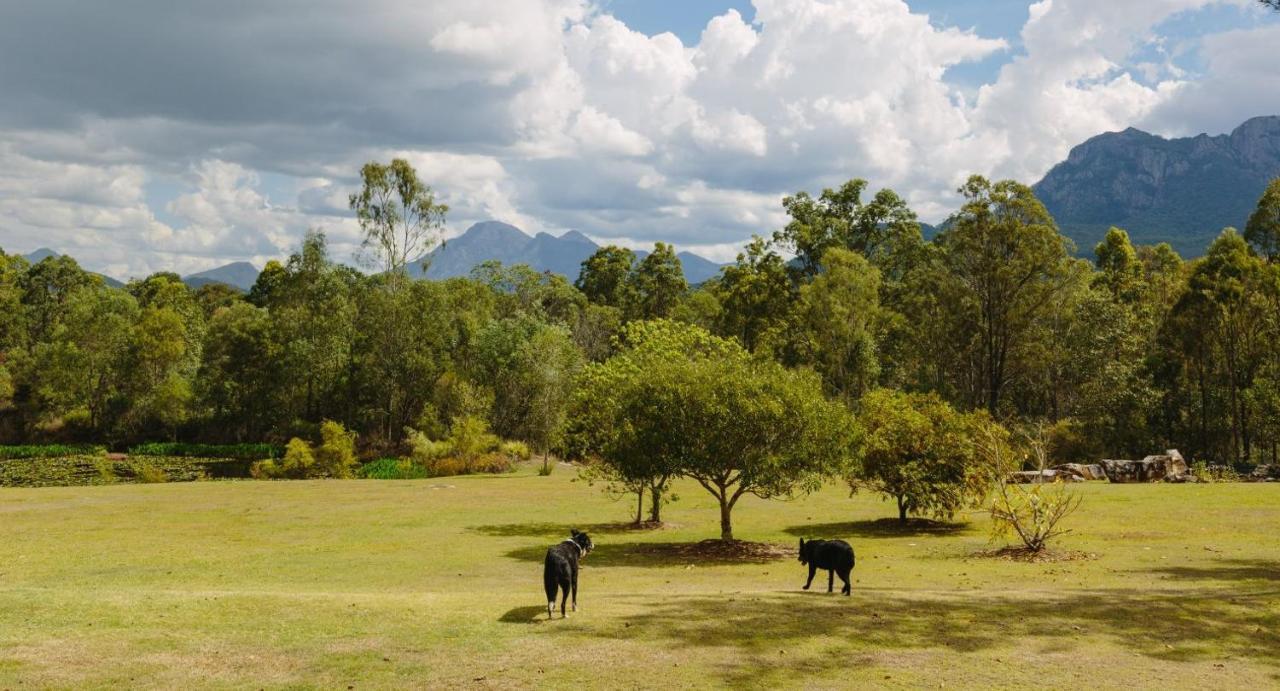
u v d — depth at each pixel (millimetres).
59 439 84188
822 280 74438
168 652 11188
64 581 19234
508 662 10820
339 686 9875
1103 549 23469
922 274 81250
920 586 18016
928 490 28938
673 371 25844
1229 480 43219
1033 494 23359
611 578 19594
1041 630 12867
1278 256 63438
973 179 65312
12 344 103188
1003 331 68188
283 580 19344
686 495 40594
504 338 69500
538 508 35500
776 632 12438
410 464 58938
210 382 83688
